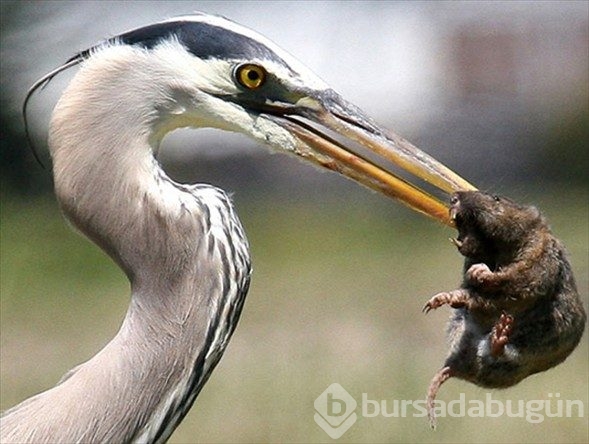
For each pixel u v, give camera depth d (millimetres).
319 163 6926
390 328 16562
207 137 32375
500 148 34031
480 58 38688
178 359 6371
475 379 6277
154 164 6469
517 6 38750
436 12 38750
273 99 6840
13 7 27359
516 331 6207
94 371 6309
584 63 38406
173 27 6617
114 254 6434
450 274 19922
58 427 6207
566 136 31875
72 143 6371
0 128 27141
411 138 36188
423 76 38188
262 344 15867
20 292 19625
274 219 26031
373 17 37938
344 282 19688
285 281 19953
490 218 6156
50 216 24344
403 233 24172
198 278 6406
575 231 22703
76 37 28250
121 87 6430
